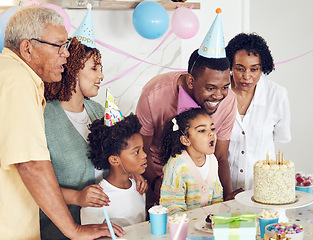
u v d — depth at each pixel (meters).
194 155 1.85
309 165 3.43
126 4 2.55
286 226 1.25
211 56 1.99
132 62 2.64
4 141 1.19
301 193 1.56
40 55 1.33
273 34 3.49
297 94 3.45
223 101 2.10
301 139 3.47
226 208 1.62
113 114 1.77
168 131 1.88
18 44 1.32
